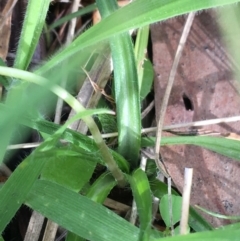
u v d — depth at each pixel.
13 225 0.19
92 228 0.14
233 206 0.18
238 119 0.19
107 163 0.16
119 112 0.18
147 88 0.21
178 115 0.20
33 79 0.13
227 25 0.19
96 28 0.13
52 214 0.15
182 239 0.12
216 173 0.18
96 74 0.21
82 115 0.13
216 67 0.20
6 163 0.20
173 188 0.19
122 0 0.23
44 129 0.16
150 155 0.19
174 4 0.13
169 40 0.21
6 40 0.22
